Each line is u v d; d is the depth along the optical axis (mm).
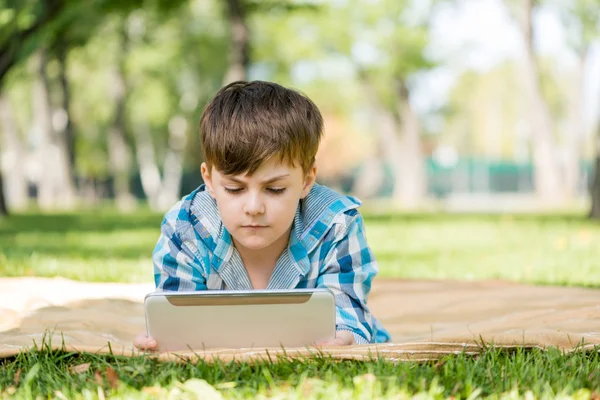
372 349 2172
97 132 34562
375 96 24875
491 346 2264
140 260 5711
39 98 23234
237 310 2205
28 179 37344
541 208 20109
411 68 22172
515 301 3564
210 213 2471
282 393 1786
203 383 1790
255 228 2180
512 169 40406
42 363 2205
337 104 34219
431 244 8094
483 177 40438
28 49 10297
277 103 2213
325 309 2211
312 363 2076
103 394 1837
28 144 37844
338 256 2463
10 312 3094
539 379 1943
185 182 36562
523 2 19000
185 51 26250
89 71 28547
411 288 4121
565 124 45000
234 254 2453
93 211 17422
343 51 22703
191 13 24234
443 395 1815
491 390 1865
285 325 2217
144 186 34562
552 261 5910
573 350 2244
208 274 2471
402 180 24891
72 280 4074
